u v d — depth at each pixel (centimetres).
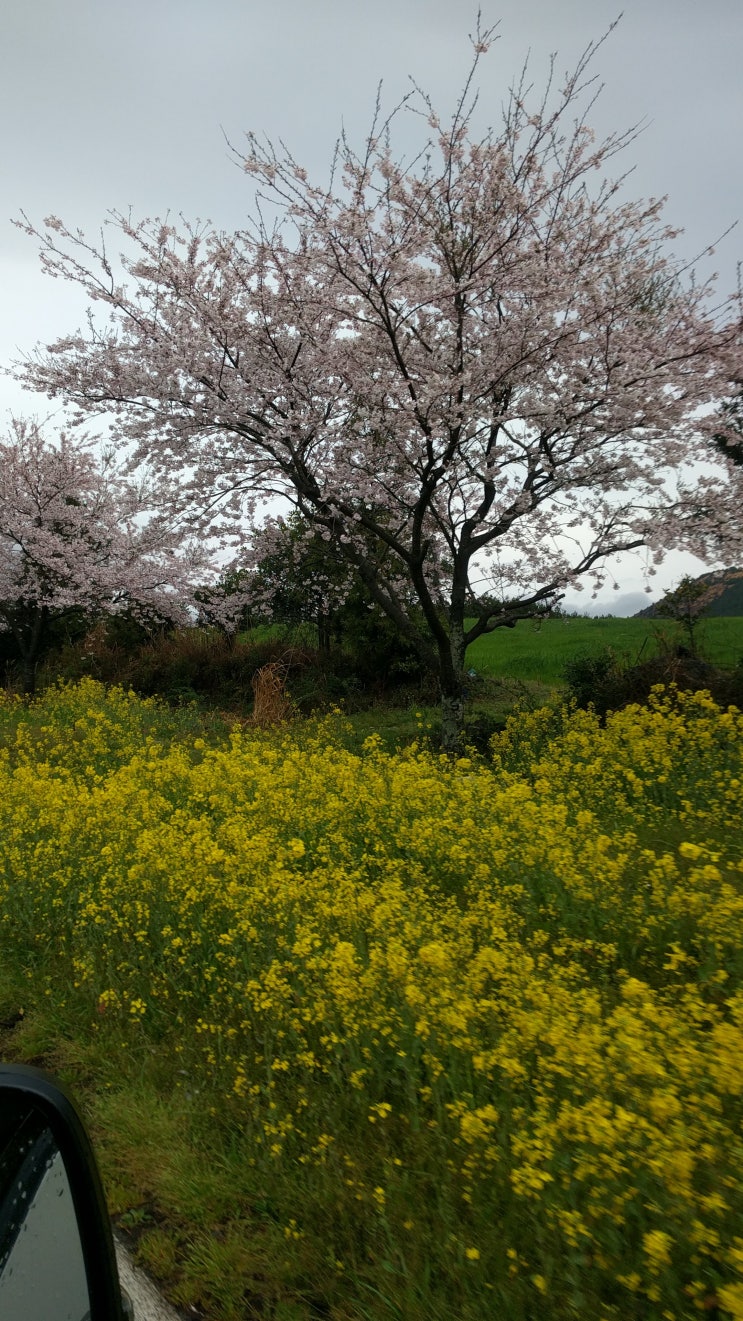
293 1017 428
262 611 2067
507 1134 312
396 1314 273
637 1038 310
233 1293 298
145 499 1476
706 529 1266
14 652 2481
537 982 391
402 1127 349
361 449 1307
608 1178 265
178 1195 352
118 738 1430
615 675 1373
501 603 1426
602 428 1238
